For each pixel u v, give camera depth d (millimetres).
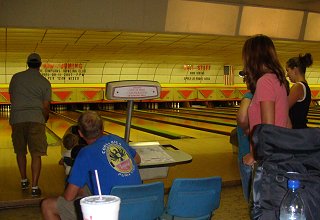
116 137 2639
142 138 8727
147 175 3301
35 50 11617
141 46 10758
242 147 2590
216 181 2559
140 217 2355
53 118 13898
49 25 5641
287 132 1724
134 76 18062
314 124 11047
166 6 6109
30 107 4141
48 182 4730
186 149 7137
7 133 9547
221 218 3709
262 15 6785
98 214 1340
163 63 17500
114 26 5957
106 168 2430
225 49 11648
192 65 18812
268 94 2268
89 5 5719
